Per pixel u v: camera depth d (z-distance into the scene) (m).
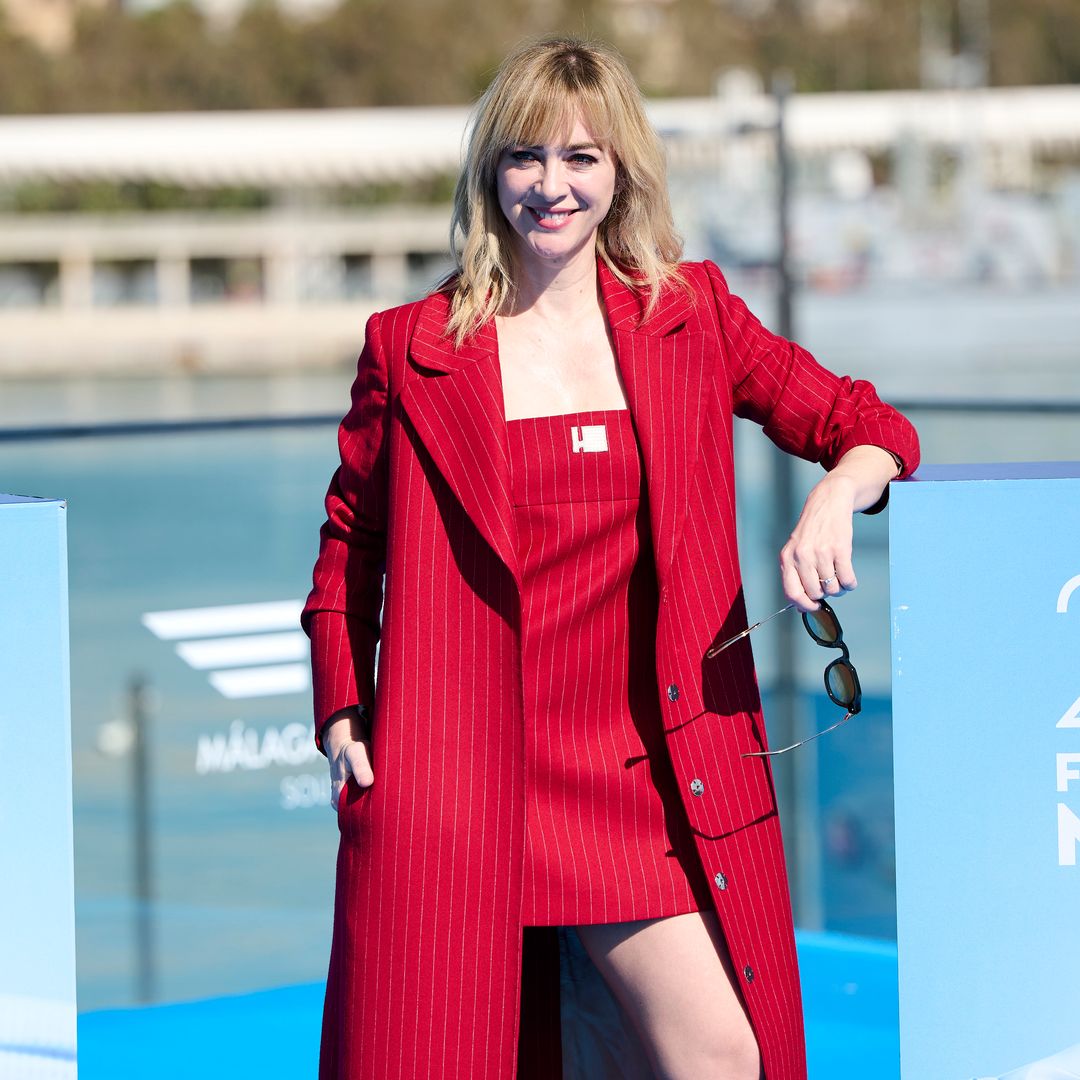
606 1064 4.77
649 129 4.30
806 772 10.30
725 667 4.22
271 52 95.56
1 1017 3.89
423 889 4.11
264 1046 6.82
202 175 42.41
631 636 4.24
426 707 4.14
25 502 3.88
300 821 11.02
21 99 92.62
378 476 4.35
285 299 61.12
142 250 64.88
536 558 4.16
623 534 4.19
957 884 3.99
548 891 4.16
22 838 3.89
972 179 64.31
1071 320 55.12
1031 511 3.94
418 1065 4.09
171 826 11.10
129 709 11.41
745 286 24.80
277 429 8.44
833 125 53.03
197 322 59.22
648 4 106.25
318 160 42.03
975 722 3.97
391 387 4.30
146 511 14.84
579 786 4.20
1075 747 3.99
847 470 4.12
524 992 4.68
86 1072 6.56
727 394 4.35
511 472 4.15
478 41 97.44
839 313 57.66
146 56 94.31
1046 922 4.01
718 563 4.22
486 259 4.28
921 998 4.00
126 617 13.04
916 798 3.98
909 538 3.93
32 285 65.56
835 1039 6.72
